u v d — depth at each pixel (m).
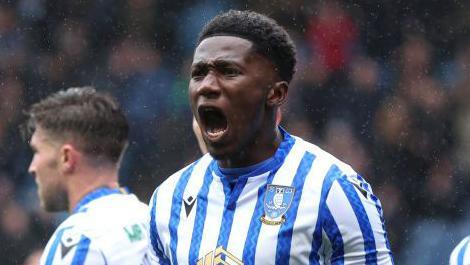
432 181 14.74
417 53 15.78
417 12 15.95
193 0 15.98
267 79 4.68
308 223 4.64
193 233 4.82
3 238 14.25
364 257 4.67
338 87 15.30
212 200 4.86
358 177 4.86
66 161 5.32
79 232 5.13
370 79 15.48
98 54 15.91
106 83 15.70
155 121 15.26
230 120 4.61
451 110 15.38
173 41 15.90
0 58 15.75
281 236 4.64
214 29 4.71
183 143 15.06
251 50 4.62
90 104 5.37
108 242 5.13
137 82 15.62
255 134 4.71
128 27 15.98
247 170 4.80
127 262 5.15
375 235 4.70
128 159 14.77
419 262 13.90
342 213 4.64
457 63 15.78
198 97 4.64
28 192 14.67
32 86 15.70
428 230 14.16
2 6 16.06
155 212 5.03
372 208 4.73
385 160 14.88
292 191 4.72
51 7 16.03
